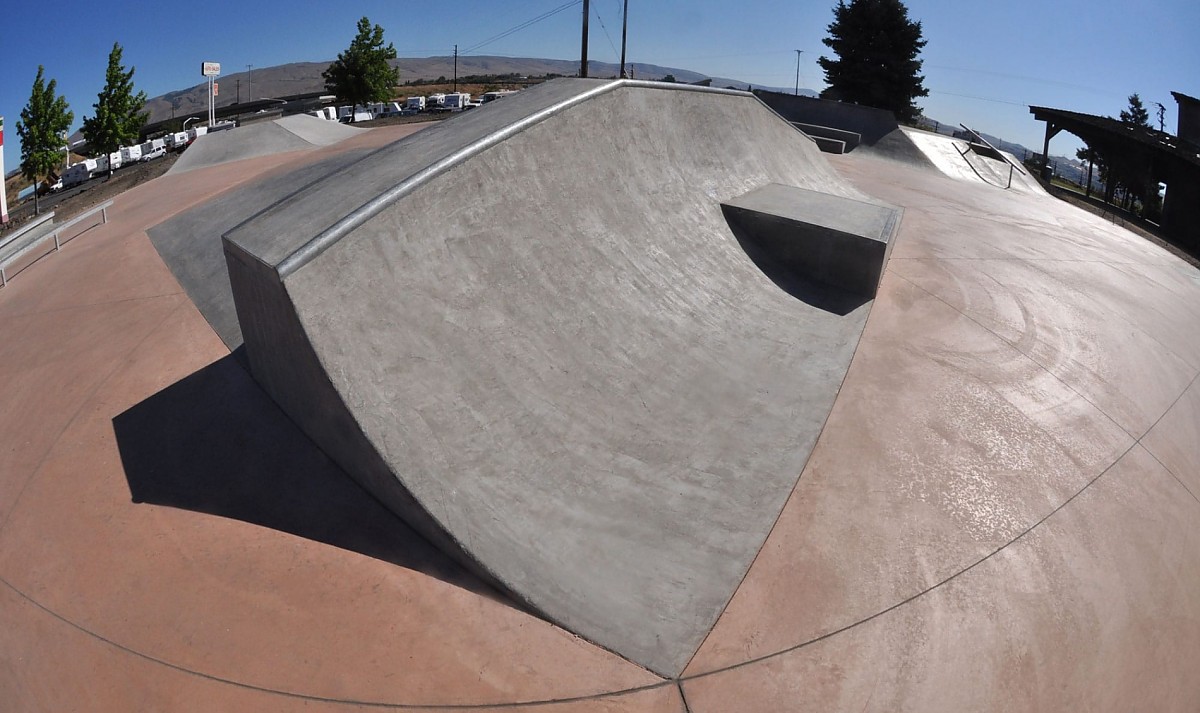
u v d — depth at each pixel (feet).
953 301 26.53
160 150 91.45
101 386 20.12
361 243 15.76
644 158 26.76
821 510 15.56
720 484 15.85
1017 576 14.62
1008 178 67.21
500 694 11.27
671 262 23.82
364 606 12.75
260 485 15.92
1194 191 66.28
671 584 13.33
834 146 64.28
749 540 14.52
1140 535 16.78
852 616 13.14
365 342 14.84
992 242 35.32
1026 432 19.29
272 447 16.99
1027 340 24.21
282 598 12.95
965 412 19.63
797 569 13.99
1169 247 59.93
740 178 32.60
